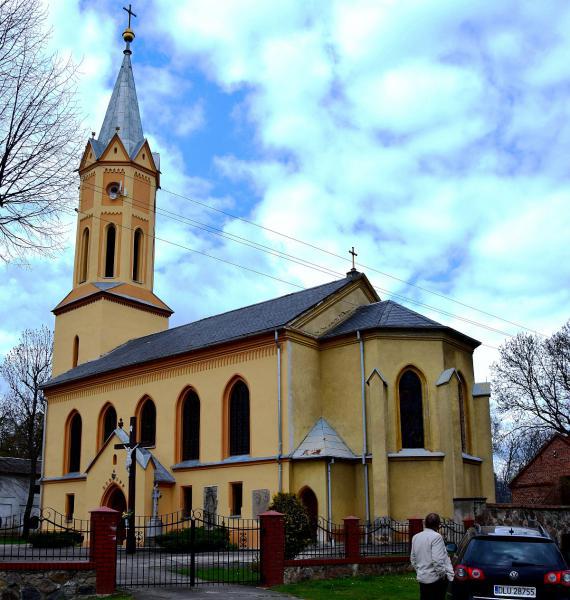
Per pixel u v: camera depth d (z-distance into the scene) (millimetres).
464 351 34719
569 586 12500
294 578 19531
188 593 17109
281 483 30859
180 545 28750
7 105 21641
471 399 34312
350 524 21359
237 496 33000
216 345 34844
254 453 32438
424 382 32125
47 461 44188
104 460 36562
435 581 12500
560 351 50875
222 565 22578
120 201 48969
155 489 34375
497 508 25000
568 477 38500
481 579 12750
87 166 50000
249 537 31219
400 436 31484
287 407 31719
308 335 33531
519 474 51219
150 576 20156
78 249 49844
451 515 29891
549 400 50844
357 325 34062
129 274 48531
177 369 37156
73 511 41375
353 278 37281
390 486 30578
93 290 47344
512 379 51938
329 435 31984
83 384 42719
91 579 17109
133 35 55344
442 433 31078
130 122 51625
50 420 44938
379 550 24000
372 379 31484
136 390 39219
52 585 16828
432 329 32562
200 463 34469
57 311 49906
